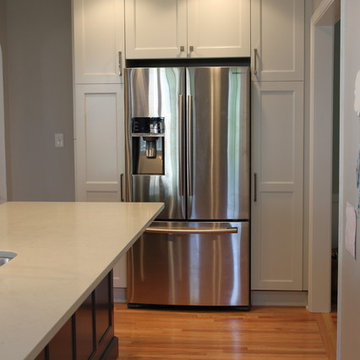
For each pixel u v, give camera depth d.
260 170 3.52
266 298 3.64
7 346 0.88
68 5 4.18
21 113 4.28
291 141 3.49
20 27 4.21
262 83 3.46
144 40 3.52
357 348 1.98
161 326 3.23
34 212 2.45
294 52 3.44
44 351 1.60
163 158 3.48
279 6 3.42
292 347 2.88
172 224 3.48
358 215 1.94
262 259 3.57
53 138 4.28
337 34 3.95
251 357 2.74
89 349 2.19
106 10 3.53
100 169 3.62
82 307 2.07
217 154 3.41
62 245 1.70
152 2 3.49
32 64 4.24
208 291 3.51
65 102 4.25
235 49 3.46
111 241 1.75
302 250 3.55
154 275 3.54
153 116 3.42
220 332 3.12
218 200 3.44
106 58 3.55
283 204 3.53
